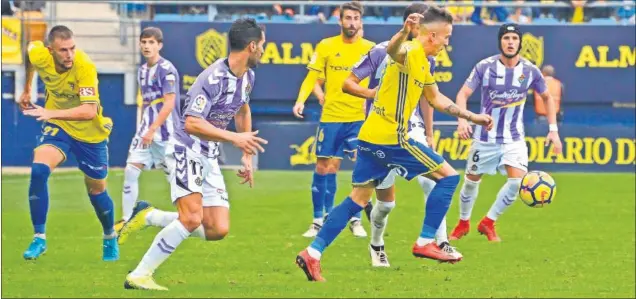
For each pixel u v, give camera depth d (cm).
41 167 2150
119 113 4294
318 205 2672
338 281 1939
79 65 2058
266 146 4247
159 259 1798
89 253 2316
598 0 4731
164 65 2661
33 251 2212
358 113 2725
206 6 4725
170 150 1777
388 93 1881
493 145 2553
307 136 4241
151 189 3619
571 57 4322
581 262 2244
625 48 4316
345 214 1911
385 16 4750
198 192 1773
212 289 1836
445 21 1888
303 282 1927
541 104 4234
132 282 1800
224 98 1738
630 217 3066
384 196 2028
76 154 2153
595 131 4266
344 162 4281
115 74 4288
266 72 4297
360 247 2447
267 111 4325
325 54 2727
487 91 2577
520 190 2361
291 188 3722
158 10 4722
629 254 2366
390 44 1830
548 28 4316
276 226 2827
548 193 2352
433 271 2084
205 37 4266
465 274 2059
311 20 4553
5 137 4241
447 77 4297
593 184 3891
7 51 4259
